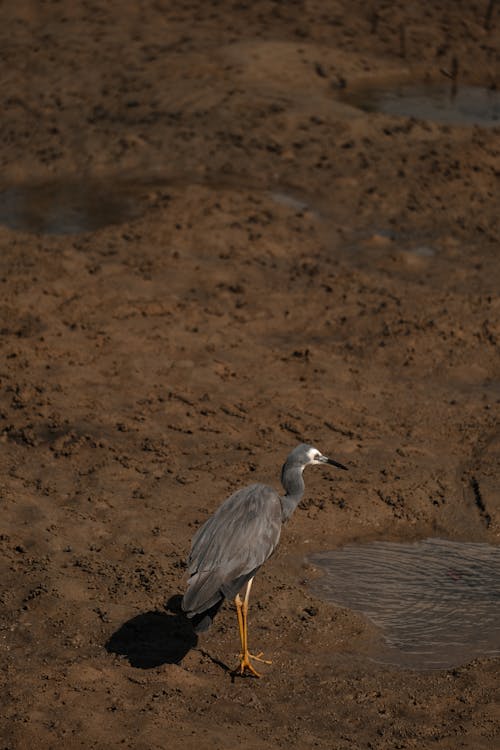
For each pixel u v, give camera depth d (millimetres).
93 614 11703
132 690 10539
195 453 15195
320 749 9859
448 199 24844
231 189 24969
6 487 14078
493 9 39062
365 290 20641
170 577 12422
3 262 20938
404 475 14867
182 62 31953
